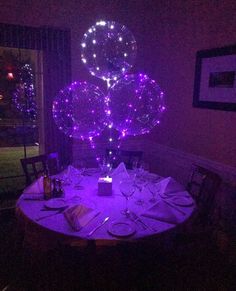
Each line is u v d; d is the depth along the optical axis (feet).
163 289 5.29
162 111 13.70
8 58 19.97
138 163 10.03
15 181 15.62
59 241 5.61
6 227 10.82
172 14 12.39
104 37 13.43
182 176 12.67
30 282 5.64
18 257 8.95
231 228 10.10
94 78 13.62
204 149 11.41
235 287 7.82
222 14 10.04
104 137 14.35
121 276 4.84
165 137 13.70
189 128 12.11
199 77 11.17
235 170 9.98
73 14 12.66
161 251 5.16
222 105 10.23
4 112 24.52
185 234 5.19
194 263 5.52
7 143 24.67
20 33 11.74
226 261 8.93
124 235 5.89
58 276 4.98
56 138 13.44
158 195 8.18
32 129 24.88
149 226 6.36
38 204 7.45
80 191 8.39
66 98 13.17
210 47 10.68
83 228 6.24
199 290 7.65
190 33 11.56
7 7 11.46
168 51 12.89
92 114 13.89
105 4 13.16
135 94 14.35
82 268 4.79
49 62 12.58
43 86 12.94
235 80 9.65
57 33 12.40
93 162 14.35
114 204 7.52
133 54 14.15
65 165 13.69
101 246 5.89
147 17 13.97
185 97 12.17
